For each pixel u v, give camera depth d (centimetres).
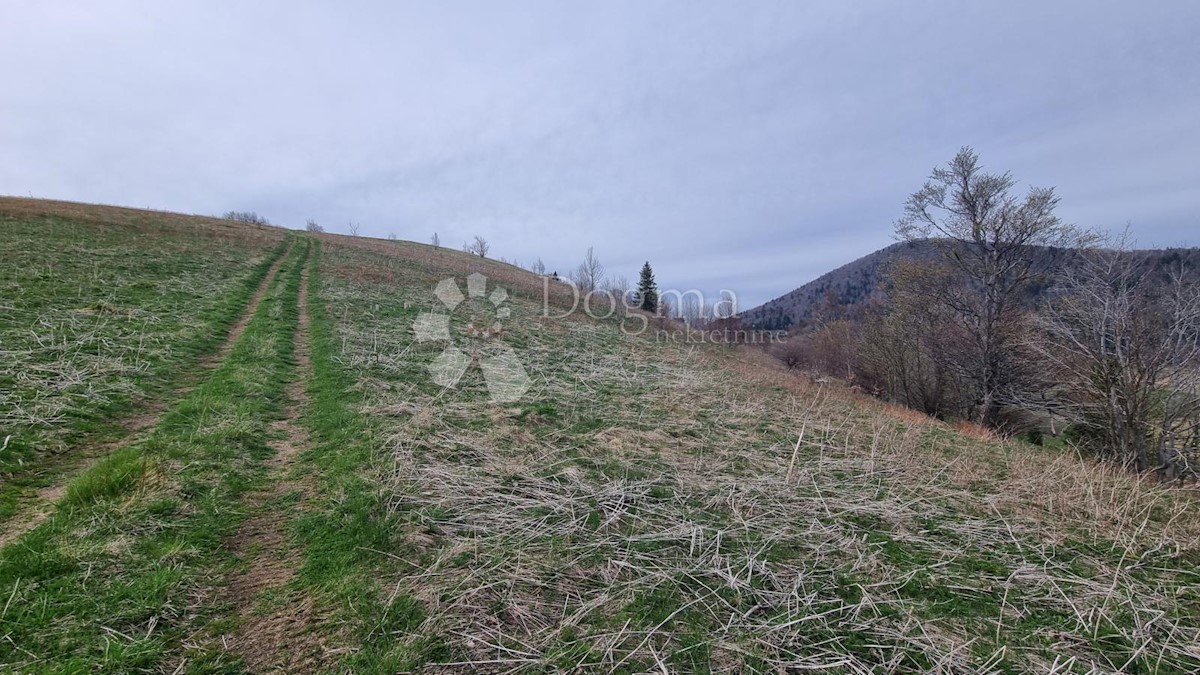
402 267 2638
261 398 684
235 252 2191
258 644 273
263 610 300
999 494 575
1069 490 582
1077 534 481
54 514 360
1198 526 503
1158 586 395
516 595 334
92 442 504
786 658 293
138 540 344
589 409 810
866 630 321
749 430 790
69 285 1085
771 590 361
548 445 628
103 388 620
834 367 3050
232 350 894
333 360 898
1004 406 1869
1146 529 499
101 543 331
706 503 499
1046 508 543
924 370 2203
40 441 474
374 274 2227
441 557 363
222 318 1096
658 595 346
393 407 689
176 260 1680
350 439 574
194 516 388
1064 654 312
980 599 364
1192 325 993
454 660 272
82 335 788
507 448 605
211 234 2669
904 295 2092
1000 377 1836
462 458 559
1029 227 1730
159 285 1258
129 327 883
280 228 4259
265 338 987
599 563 383
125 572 312
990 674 289
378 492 445
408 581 335
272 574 336
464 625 299
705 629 314
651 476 562
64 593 286
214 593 311
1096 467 691
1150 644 324
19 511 373
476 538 399
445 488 475
